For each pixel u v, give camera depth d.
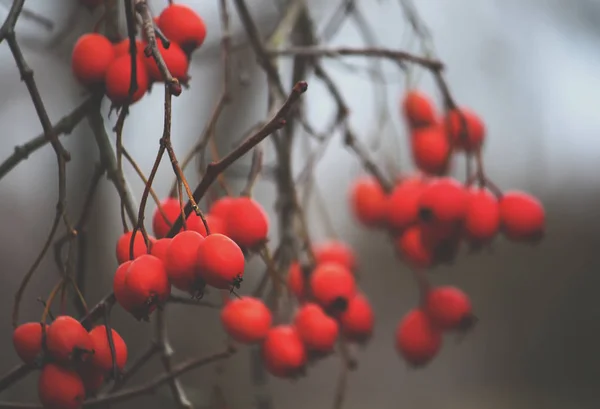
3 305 0.58
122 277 0.29
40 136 0.33
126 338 0.52
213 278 0.29
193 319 0.58
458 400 0.81
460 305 0.40
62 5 0.46
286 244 0.37
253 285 0.61
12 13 0.31
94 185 0.33
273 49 0.39
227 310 0.35
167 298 0.30
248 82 0.41
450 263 0.39
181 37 0.32
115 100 0.32
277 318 0.36
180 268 0.29
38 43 0.46
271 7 0.58
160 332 0.34
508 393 0.82
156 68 0.32
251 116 0.60
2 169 0.32
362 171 0.42
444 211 0.37
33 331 0.30
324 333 0.35
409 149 0.41
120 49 0.32
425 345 0.40
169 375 0.34
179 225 0.30
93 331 0.30
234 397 0.49
